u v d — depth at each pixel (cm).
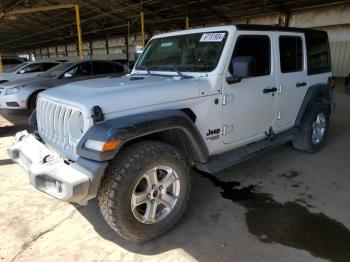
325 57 484
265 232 282
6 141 576
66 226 295
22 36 3303
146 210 260
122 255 254
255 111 358
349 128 636
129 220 246
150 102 266
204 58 327
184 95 286
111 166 243
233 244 265
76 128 252
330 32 1405
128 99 255
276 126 401
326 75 485
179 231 285
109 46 2814
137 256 252
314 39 452
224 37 320
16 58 1548
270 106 379
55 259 250
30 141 304
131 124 238
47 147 300
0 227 293
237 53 326
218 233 281
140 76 355
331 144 529
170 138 288
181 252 256
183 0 1425
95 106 239
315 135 477
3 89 695
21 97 677
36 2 1465
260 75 360
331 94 500
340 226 289
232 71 320
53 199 346
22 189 371
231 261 245
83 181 224
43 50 4409
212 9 1558
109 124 236
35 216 312
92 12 1786
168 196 272
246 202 336
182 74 334
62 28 2453
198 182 387
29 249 262
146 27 2133
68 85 315
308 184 378
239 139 350
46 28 2584
